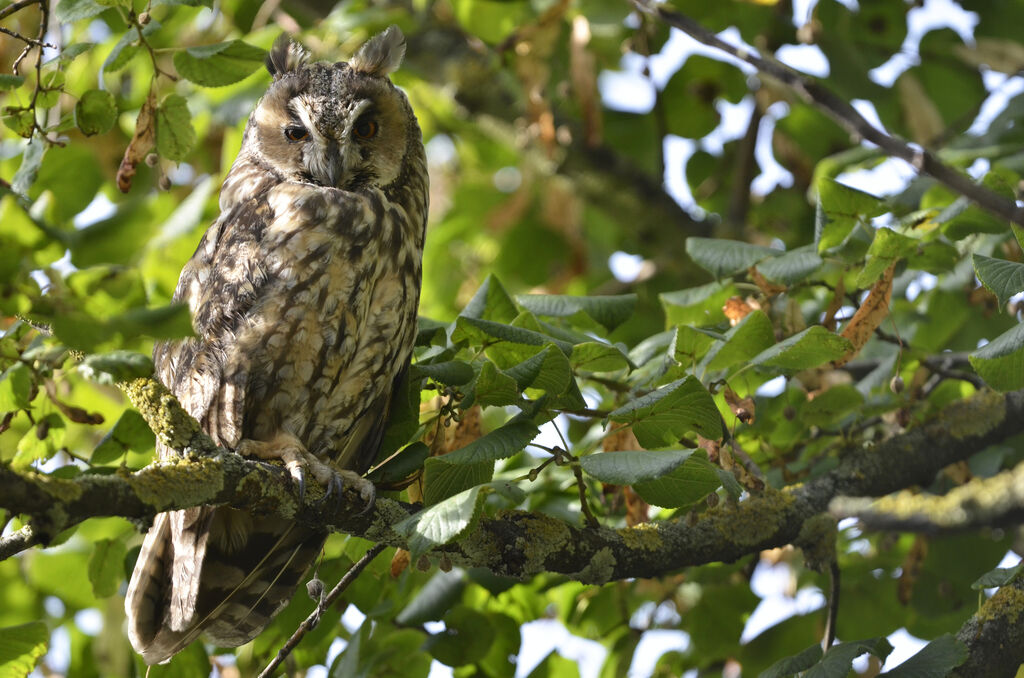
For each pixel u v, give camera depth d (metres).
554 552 6.07
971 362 5.84
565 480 7.45
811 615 8.90
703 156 12.39
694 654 9.02
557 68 11.49
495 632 8.00
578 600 8.81
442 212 14.09
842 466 7.40
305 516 5.56
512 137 11.99
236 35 10.70
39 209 4.56
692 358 6.23
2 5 6.35
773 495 6.95
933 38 11.09
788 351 5.99
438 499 5.41
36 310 3.75
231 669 8.08
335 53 10.74
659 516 7.75
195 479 4.96
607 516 7.49
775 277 6.57
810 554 6.94
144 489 4.68
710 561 6.67
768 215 11.80
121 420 6.00
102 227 4.12
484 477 5.54
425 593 7.55
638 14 10.62
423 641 7.79
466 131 13.74
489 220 12.84
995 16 11.03
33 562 8.74
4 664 5.57
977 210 7.15
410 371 6.46
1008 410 7.61
